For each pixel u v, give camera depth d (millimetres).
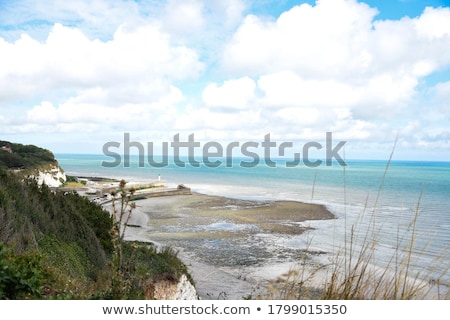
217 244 24375
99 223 13523
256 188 71375
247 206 44125
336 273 3238
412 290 3088
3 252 4543
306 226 30422
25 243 7777
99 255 10938
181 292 10570
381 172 132375
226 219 34562
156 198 53125
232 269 18703
